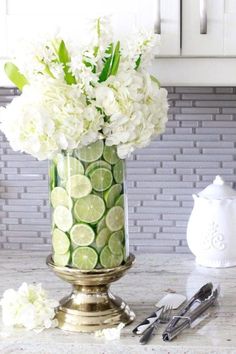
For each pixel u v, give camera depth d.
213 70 1.55
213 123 1.91
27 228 2.01
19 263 1.89
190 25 1.52
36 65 1.33
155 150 1.94
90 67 1.34
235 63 1.54
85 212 1.40
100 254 1.42
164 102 1.46
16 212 2.00
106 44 1.37
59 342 1.38
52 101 1.32
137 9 1.52
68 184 1.40
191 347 1.35
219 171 1.94
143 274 1.79
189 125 1.92
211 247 1.82
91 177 1.39
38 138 1.33
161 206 1.97
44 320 1.44
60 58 1.35
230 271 1.81
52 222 1.46
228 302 1.58
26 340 1.39
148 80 1.41
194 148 1.93
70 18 1.54
